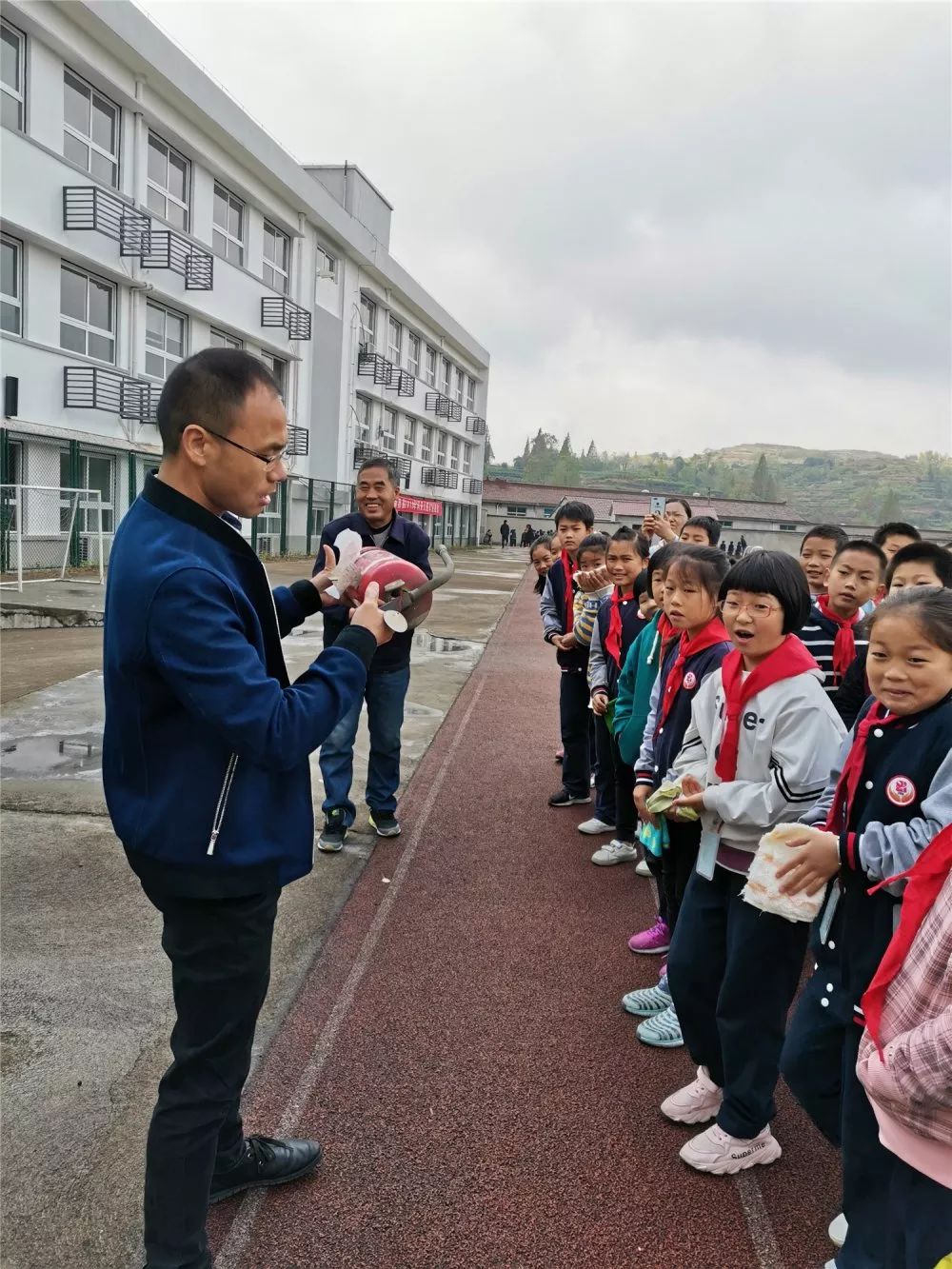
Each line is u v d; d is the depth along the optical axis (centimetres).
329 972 299
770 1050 208
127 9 1498
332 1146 217
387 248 3070
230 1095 168
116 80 1557
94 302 1595
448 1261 184
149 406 1642
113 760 158
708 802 209
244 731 143
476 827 444
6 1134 214
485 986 295
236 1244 186
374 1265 182
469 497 4625
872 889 155
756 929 202
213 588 147
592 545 452
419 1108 232
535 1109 234
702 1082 231
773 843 178
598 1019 278
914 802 159
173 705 151
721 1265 186
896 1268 146
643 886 379
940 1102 130
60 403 1492
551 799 482
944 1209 139
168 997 274
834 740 201
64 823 411
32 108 1399
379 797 418
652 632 333
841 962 174
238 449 154
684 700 259
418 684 791
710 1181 210
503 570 2673
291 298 2312
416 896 362
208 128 1808
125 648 147
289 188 2123
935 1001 136
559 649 473
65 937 308
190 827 151
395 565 213
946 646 154
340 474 2680
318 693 156
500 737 625
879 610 162
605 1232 194
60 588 1202
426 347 3656
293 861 163
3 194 1346
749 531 6272
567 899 365
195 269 1797
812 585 372
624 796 388
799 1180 212
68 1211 192
